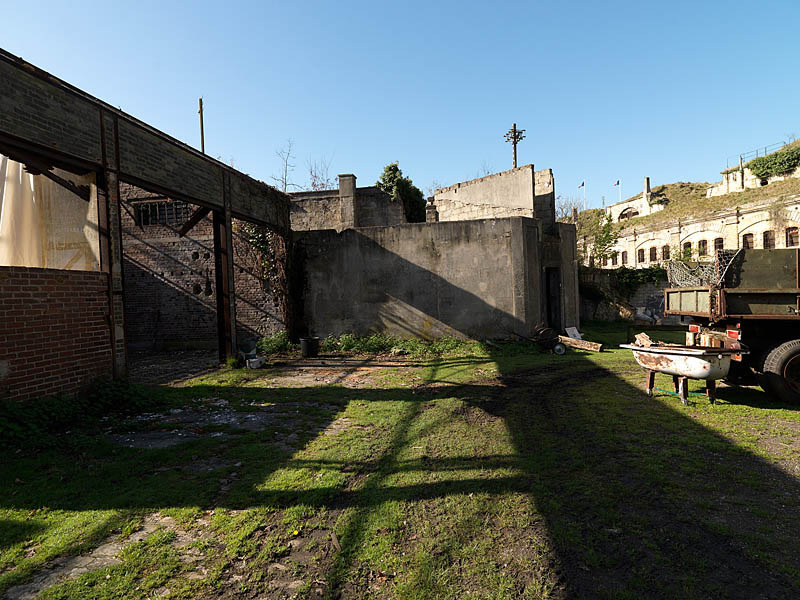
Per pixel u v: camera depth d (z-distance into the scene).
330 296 13.73
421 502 3.34
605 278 23.31
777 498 3.32
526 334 12.66
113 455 4.42
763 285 6.12
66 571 2.48
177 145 8.55
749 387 7.21
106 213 6.72
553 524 2.98
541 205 15.23
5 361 5.09
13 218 7.39
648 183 49.16
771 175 34.72
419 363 10.65
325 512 3.20
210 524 3.01
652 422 5.33
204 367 10.64
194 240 14.71
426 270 13.16
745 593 2.26
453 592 2.29
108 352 6.65
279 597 2.26
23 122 5.39
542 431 5.11
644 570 2.46
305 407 6.44
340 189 16.52
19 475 3.84
